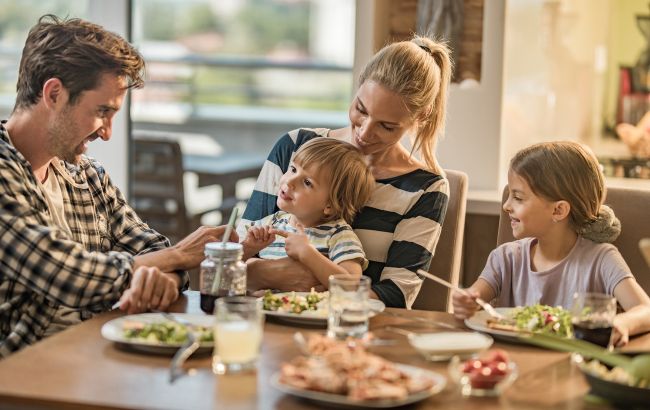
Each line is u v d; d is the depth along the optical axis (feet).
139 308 6.26
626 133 12.50
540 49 12.00
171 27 44.34
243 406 4.56
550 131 12.50
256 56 47.03
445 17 10.10
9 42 13.30
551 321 5.97
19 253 6.29
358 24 10.30
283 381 4.74
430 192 7.77
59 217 7.16
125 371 5.05
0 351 6.41
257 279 7.13
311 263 7.00
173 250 7.03
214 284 6.21
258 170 17.90
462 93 10.16
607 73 13.05
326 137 8.07
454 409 4.62
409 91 7.35
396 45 7.59
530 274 7.48
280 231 7.17
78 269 6.32
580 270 7.27
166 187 13.52
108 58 6.75
